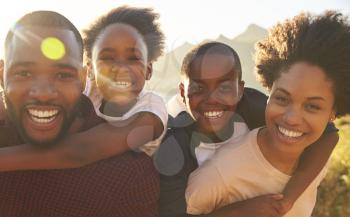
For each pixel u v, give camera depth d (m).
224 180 0.96
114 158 0.83
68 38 0.76
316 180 1.04
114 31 1.03
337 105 0.93
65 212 0.79
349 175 2.20
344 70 0.89
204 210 0.99
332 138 1.04
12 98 0.74
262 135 0.97
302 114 0.89
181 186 0.93
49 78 0.74
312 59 0.89
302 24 0.93
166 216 0.92
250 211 0.92
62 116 0.76
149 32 1.08
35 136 0.75
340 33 0.90
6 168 0.77
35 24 0.74
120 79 1.02
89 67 1.11
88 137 0.83
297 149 0.92
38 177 0.78
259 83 1.05
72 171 0.79
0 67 0.78
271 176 0.97
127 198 0.82
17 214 0.79
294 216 1.02
